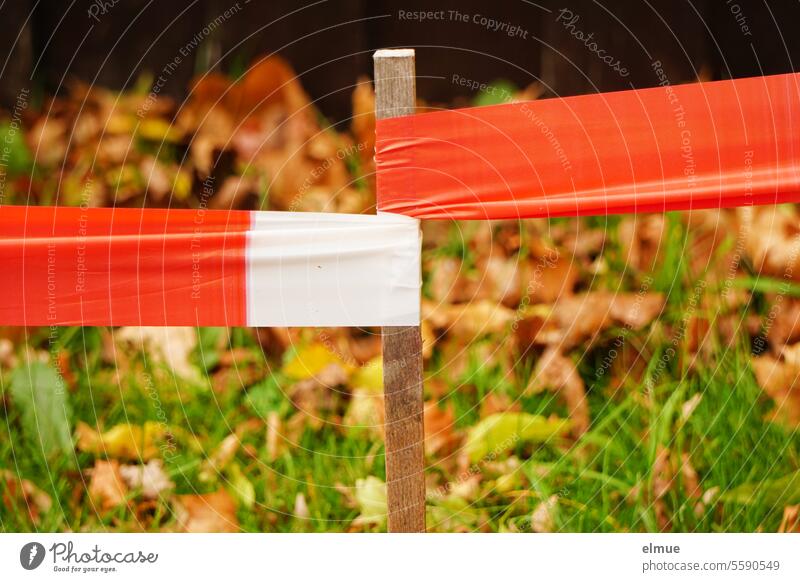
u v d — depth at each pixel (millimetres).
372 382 2602
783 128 1757
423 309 2658
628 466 2439
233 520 2422
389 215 1814
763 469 2412
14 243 1835
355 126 2805
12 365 2561
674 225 2633
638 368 2564
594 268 2670
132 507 2439
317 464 2480
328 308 1842
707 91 1759
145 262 1846
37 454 2479
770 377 2521
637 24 2746
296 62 2799
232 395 2562
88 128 2791
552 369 2576
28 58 2781
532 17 2777
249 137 2799
